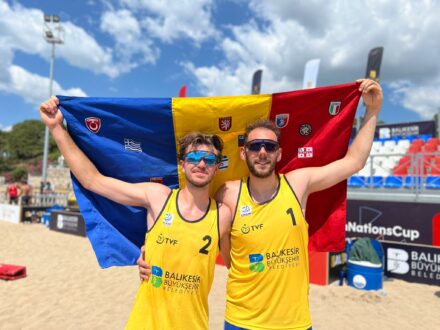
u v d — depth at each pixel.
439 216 6.98
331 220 3.09
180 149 2.46
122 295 6.17
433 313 5.45
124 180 3.06
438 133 17.72
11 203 19.03
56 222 13.16
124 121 2.96
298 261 2.40
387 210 8.85
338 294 6.25
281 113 3.01
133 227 3.03
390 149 16.84
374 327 4.88
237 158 3.02
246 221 2.41
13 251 9.74
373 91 2.78
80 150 2.76
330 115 2.97
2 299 5.91
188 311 2.27
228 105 2.95
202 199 2.38
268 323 2.33
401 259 7.38
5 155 74.50
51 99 2.76
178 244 2.30
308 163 3.07
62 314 5.27
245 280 2.39
